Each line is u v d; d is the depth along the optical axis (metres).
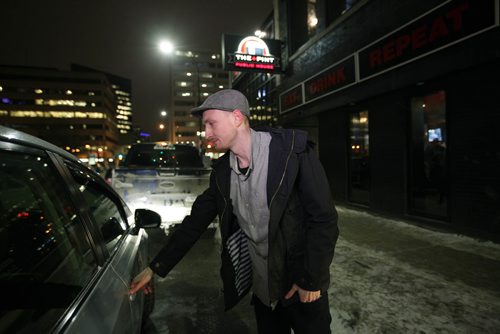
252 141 1.41
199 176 5.46
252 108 21.11
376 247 4.85
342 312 2.96
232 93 1.40
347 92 8.16
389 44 6.62
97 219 1.67
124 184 5.21
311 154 1.42
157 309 3.14
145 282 1.58
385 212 7.25
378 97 7.40
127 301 1.40
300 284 1.37
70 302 1.00
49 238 1.15
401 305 3.07
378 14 7.06
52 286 0.99
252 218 1.44
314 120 11.52
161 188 5.33
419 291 3.34
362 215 7.36
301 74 10.78
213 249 5.11
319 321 1.51
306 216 1.42
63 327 0.89
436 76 5.66
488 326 2.68
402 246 4.86
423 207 7.03
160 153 7.10
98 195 1.89
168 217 5.29
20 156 1.11
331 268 4.04
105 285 1.27
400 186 6.84
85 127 97.50
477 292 3.28
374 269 3.97
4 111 91.94
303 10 11.41
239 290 1.62
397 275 3.77
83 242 1.35
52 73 95.69
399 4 6.45
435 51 5.57
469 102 5.25
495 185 4.88
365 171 9.02
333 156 9.32
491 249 4.55
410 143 6.63
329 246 1.34
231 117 1.39
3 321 0.77
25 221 1.12
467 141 5.30
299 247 1.45
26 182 1.16
